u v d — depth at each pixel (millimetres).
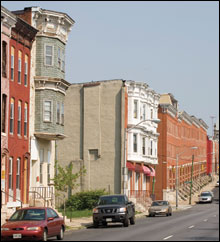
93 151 64375
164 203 54375
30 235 23922
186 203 88000
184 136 107625
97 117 64438
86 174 64000
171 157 91125
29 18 42594
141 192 66625
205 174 141125
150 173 71688
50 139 44125
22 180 39531
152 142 73812
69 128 65312
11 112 38000
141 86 66125
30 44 41625
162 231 31141
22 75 39906
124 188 46094
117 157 63531
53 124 42969
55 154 47344
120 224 40719
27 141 40750
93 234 29781
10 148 37281
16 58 38781
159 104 86188
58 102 43875
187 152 111188
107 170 63656
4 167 36188
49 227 25016
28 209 25797
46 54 43000
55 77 43125
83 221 42062
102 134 64188
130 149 64562
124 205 36781
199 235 27906
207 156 146625
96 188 63750
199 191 110500
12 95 37969
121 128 63562
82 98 65250
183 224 38344
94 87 64625
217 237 26516
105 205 37000
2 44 36312
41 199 41094
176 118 97000
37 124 42375
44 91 42719
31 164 41969
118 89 64125
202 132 136250
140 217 51812
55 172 48344
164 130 86312
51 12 43062
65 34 45500
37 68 42781
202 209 70875
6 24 36656
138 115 65812
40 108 42438
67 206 59250
